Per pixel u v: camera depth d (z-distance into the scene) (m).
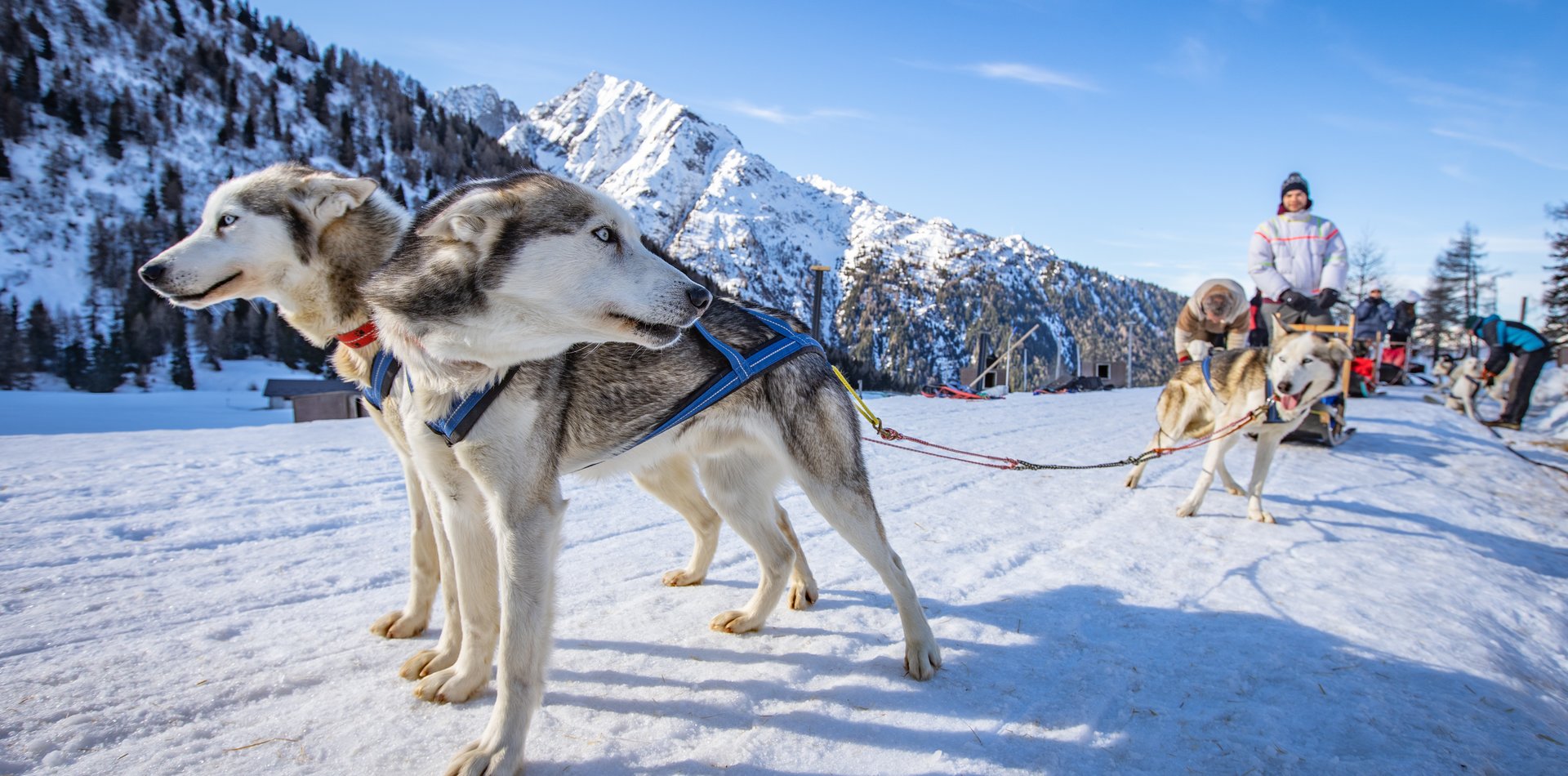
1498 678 3.24
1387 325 18.22
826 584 4.17
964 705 2.89
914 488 6.48
